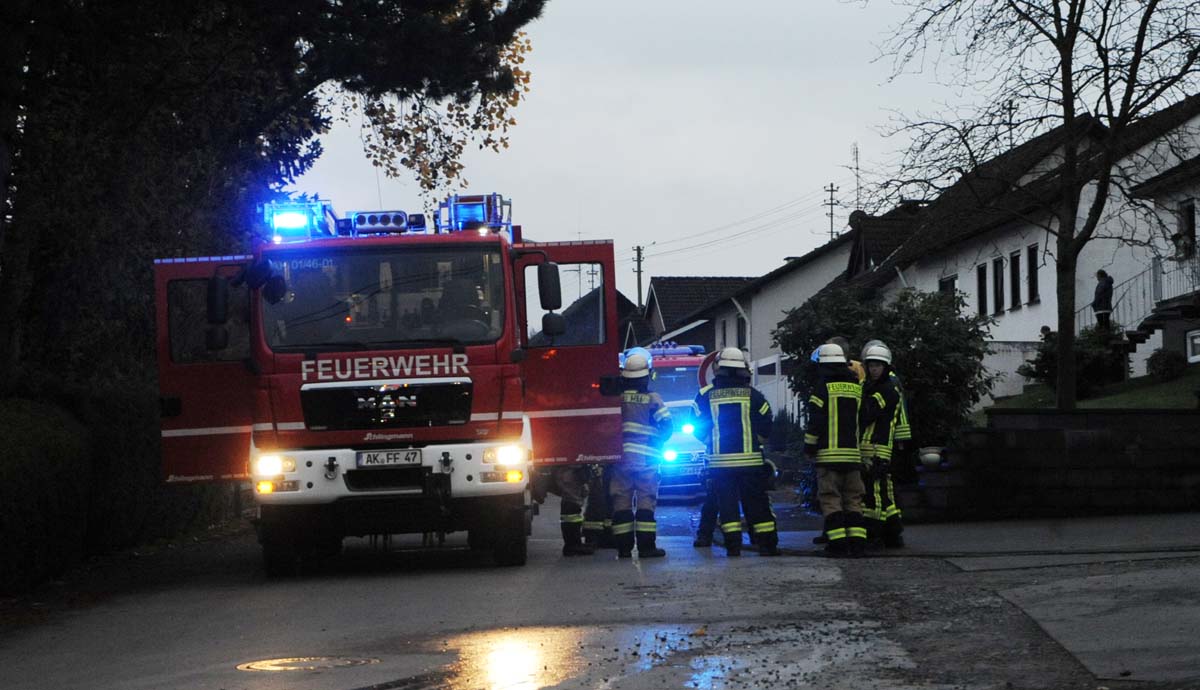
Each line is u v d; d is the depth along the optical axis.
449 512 14.30
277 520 14.31
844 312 22.25
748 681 7.82
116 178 17.95
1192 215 31.81
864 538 14.68
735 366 15.59
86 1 14.51
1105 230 37.19
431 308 14.48
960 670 7.86
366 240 14.58
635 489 15.71
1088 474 19.05
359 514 14.31
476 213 15.48
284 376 14.29
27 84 14.69
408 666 8.62
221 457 15.19
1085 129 24.25
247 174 22.11
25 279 17.52
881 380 15.32
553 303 14.71
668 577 13.17
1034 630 8.98
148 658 9.50
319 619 11.10
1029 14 24.03
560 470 16.27
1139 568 11.68
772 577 12.87
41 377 16.23
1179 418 19.05
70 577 15.41
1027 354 36.91
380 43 17.28
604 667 8.34
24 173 16.70
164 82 16.86
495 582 13.34
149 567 16.62
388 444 14.23
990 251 42.44
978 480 19.02
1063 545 14.52
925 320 21.61
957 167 24.36
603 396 15.39
